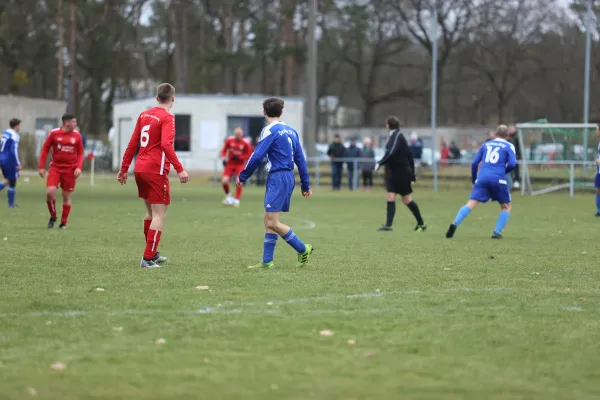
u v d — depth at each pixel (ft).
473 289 84.33
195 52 639.35
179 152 412.16
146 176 97.50
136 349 58.54
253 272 95.04
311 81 403.75
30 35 615.57
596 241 138.10
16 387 49.73
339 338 62.03
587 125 302.86
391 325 66.44
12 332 63.16
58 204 218.18
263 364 54.95
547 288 85.56
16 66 612.70
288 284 86.12
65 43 609.42
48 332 63.21
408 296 79.61
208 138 411.34
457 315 70.69
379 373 53.11
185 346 59.41
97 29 612.70
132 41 648.79
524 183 300.61
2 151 199.21
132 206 213.25
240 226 162.20
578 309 73.92
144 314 69.82
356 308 73.31
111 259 105.60
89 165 423.23
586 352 58.75
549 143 314.35
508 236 146.72
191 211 204.44
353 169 326.65
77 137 149.18
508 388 50.34
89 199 240.73
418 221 157.17
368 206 230.68
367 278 91.30
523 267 102.58
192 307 72.90
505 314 71.31
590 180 306.14
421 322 67.72
